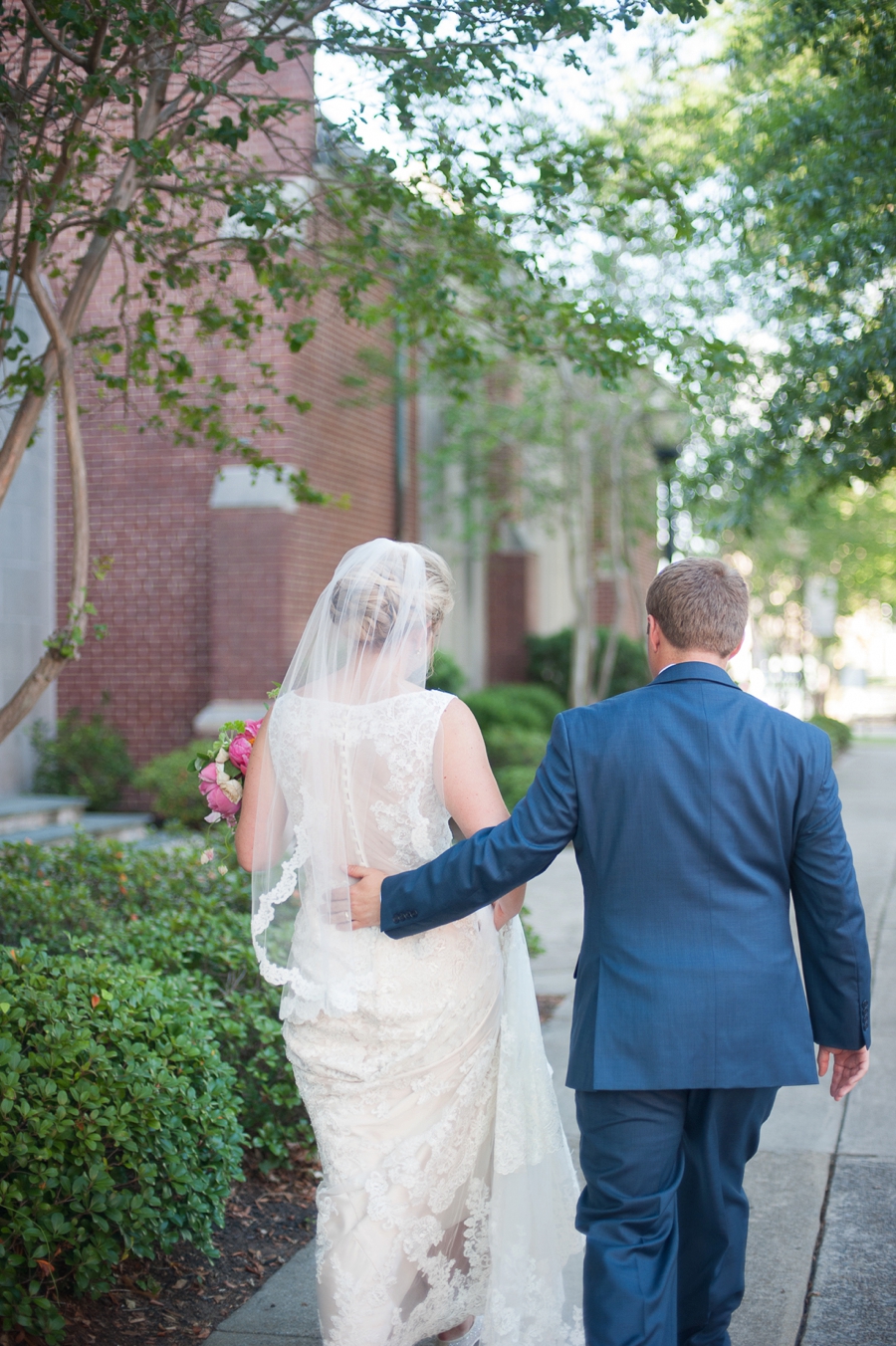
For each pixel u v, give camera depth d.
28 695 4.20
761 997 2.12
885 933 7.20
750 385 6.66
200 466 10.99
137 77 4.08
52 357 4.51
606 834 2.21
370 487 12.81
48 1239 2.67
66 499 10.96
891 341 5.25
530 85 4.27
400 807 2.35
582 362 5.21
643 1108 2.14
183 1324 2.92
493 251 5.07
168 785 10.30
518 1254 2.43
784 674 23.69
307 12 4.14
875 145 5.17
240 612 10.74
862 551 21.77
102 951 4.09
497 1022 2.48
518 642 18.02
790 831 2.20
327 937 2.35
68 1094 2.84
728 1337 2.44
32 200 4.21
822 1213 3.56
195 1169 3.11
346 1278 2.27
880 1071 4.86
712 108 6.52
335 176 5.21
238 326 5.37
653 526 15.39
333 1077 2.36
